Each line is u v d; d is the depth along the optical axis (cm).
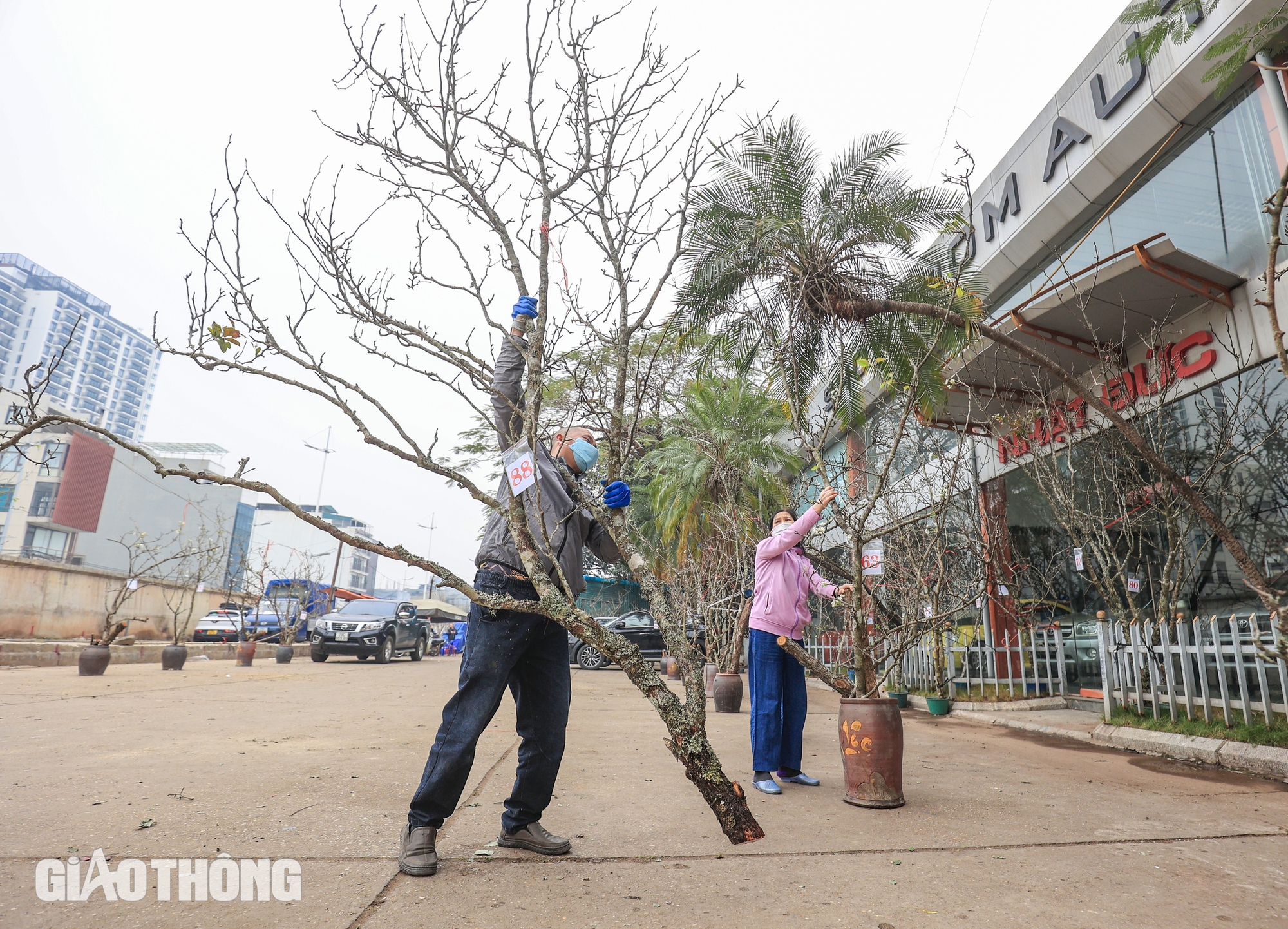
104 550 4197
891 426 1186
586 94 270
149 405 15900
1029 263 1136
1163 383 802
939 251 1008
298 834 281
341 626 1733
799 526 405
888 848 279
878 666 395
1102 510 757
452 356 249
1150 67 852
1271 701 617
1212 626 551
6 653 1251
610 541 297
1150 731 572
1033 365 945
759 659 410
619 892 226
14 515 3788
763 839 291
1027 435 906
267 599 2369
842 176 1047
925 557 735
